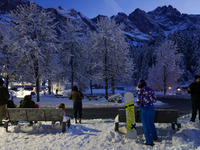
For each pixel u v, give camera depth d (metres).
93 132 5.20
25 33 19.52
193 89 5.85
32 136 4.73
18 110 5.24
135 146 3.96
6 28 25.53
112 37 22.28
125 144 4.11
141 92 4.22
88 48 24.64
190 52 74.94
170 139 4.36
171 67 37.34
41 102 18.12
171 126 5.26
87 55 27.44
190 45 76.56
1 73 22.94
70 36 26.81
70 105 15.23
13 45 18.22
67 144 4.10
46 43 19.97
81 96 7.14
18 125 5.52
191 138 4.23
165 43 39.03
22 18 20.02
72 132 5.04
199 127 5.08
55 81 27.52
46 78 19.91
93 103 16.91
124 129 5.04
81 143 4.18
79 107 7.07
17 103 16.91
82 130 5.45
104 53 23.06
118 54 22.03
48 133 5.02
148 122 4.14
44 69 19.67
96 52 23.56
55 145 4.01
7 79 22.89
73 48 27.06
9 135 4.82
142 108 4.21
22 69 20.86
